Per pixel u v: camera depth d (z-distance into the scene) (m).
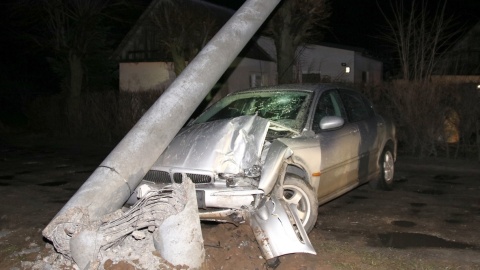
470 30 24.16
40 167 12.47
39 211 7.88
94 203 5.37
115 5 23.48
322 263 5.27
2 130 22.75
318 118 6.79
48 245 5.69
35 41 22.75
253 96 7.45
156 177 5.87
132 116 17.28
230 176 5.41
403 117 12.27
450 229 6.59
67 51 21.83
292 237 5.06
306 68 24.72
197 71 6.77
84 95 19.44
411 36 16.58
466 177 10.19
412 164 11.30
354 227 6.73
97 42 26.31
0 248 6.07
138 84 25.19
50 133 21.19
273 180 5.40
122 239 4.93
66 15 21.81
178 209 4.92
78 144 17.83
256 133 5.72
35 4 21.59
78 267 4.84
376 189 8.83
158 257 4.77
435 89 12.02
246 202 5.29
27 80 30.69
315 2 14.39
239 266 5.02
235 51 7.39
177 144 6.04
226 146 5.66
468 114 11.73
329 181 6.60
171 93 6.45
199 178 5.52
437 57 16.31
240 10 7.92
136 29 24.69
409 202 8.05
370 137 7.82
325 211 7.57
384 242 6.08
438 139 12.09
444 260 5.41
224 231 5.64
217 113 7.39
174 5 18.84
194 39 17.45
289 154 5.70
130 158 5.71
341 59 24.52
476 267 5.20
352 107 7.80
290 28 14.70
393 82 12.70
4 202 8.49
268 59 24.28
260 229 5.08
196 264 4.77
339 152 6.80
